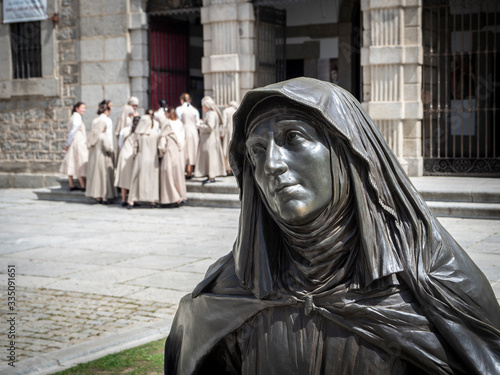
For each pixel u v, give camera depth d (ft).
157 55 52.44
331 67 54.70
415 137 42.57
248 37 47.06
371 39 42.57
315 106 4.40
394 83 42.29
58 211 37.93
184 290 18.85
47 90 53.36
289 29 55.62
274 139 4.59
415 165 42.57
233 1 46.75
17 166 55.26
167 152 37.42
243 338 5.16
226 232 29.40
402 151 42.88
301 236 4.63
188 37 55.77
